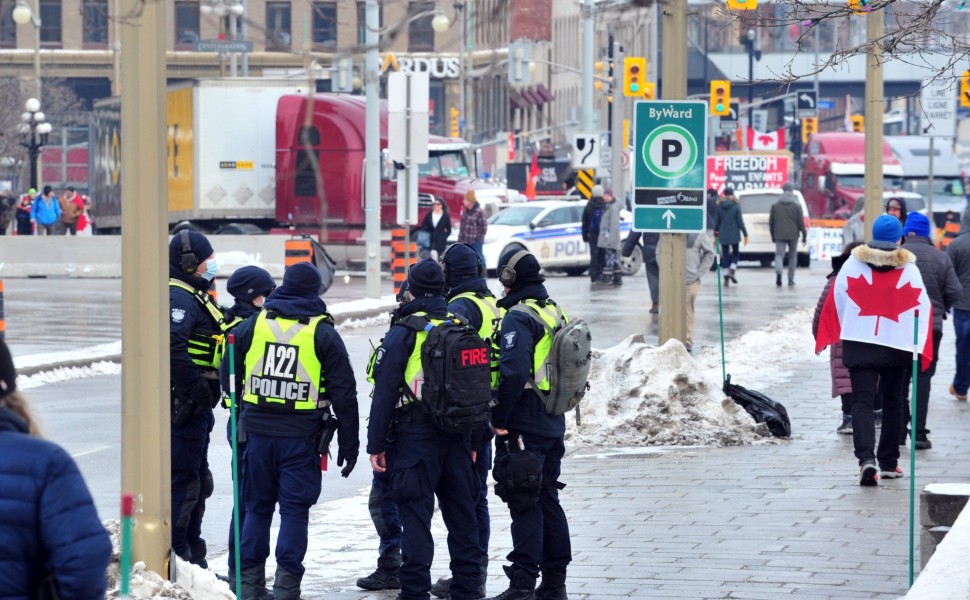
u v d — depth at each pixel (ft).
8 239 420.36
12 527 47.47
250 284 105.40
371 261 338.95
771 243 457.27
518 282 95.30
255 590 96.07
